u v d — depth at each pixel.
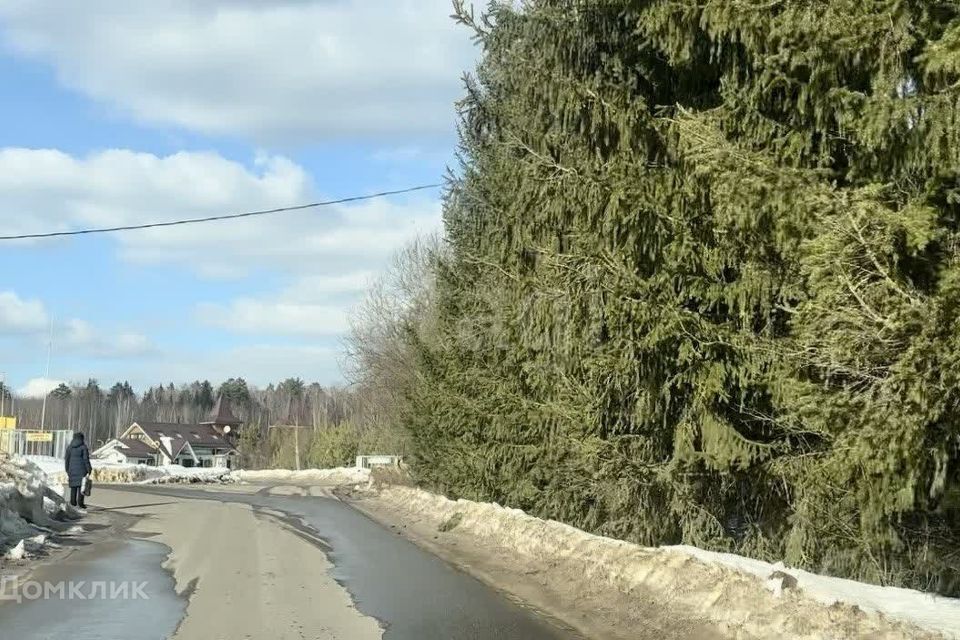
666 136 9.42
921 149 6.27
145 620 9.13
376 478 38.47
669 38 8.46
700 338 8.91
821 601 7.43
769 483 9.21
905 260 6.28
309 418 111.88
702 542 10.57
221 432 124.06
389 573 12.94
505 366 16.56
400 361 34.38
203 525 20.16
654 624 8.97
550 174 10.43
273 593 10.93
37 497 17.31
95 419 122.56
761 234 7.82
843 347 6.07
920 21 6.23
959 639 6.15
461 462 22.08
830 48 6.64
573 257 9.93
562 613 9.94
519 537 15.34
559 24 10.35
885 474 6.38
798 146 7.70
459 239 19.52
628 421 10.63
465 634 8.70
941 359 5.64
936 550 8.16
